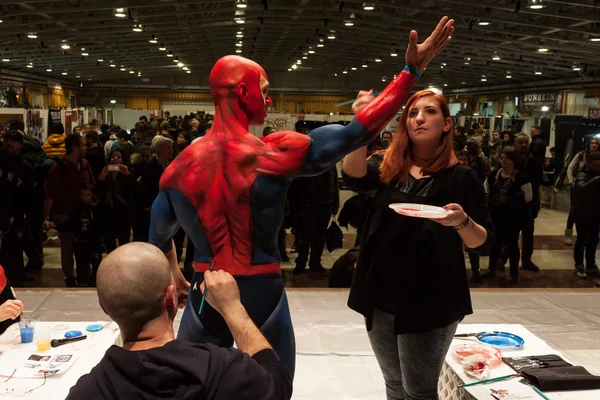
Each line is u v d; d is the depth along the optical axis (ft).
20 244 17.24
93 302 14.84
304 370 11.09
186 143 22.65
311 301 15.11
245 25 50.85
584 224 19.52
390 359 7.02
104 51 61.05
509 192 18.45
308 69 87.97
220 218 5.98
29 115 31.40
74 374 7.65
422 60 6.07
